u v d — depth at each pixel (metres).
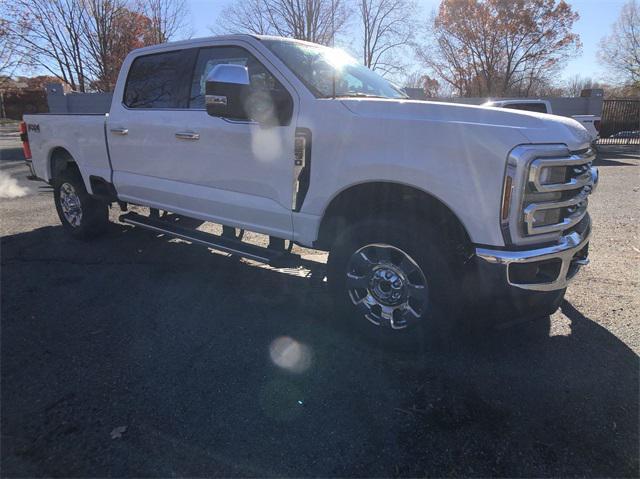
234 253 3.92
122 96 4.77
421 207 3.06
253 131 3.59
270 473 2.19
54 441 2.38
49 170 5.96
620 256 5.29
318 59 3.89
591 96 22.09
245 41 3.75
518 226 2.71
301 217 3.47
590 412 2.61
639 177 11.80
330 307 3.98
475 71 37.62
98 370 3.01
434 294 2.96
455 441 2.40
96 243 5.75
